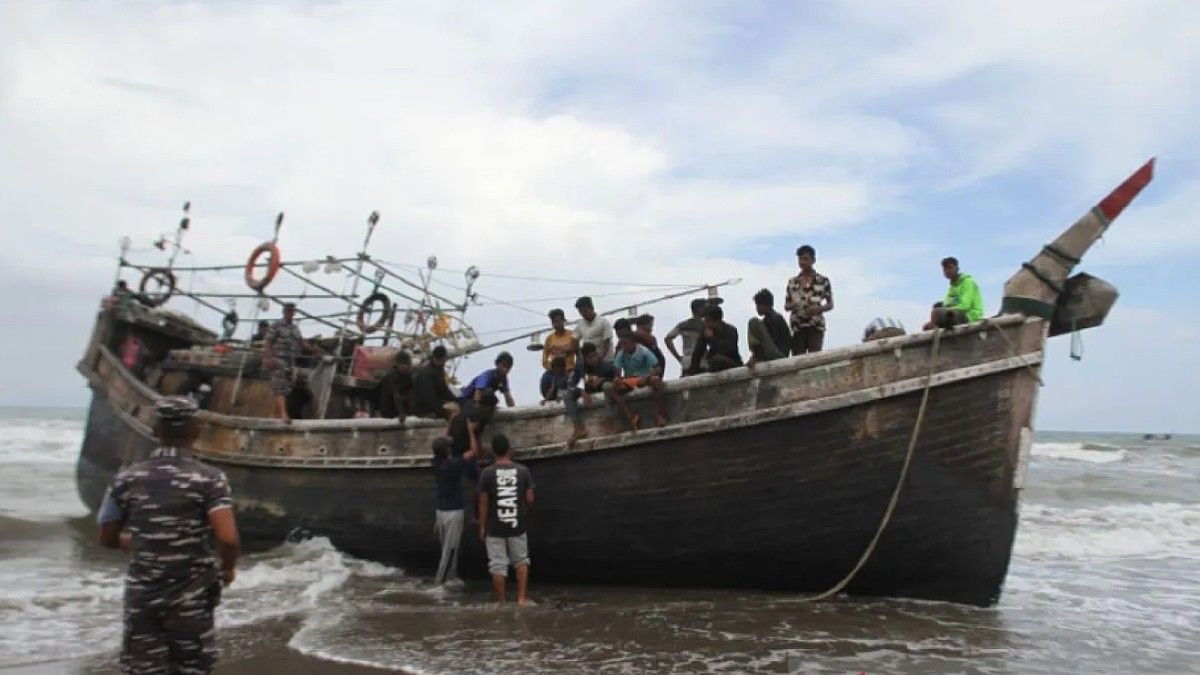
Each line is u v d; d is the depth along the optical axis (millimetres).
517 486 10664
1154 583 13805
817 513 10375
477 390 11781
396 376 12797
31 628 9172
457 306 16422
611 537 11148
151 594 5090
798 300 11695
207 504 5258
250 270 15562
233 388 15344
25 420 67125
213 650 5312
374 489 12656
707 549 10867
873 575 10625
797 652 8414
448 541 11516
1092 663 8398
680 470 10672
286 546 13617
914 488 10109
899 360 10062
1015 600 11883
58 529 16734
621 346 11258
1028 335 10008
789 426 10258
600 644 8656
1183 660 8562
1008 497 10039
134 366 17422
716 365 10859
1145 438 116500
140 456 15555
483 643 8672
